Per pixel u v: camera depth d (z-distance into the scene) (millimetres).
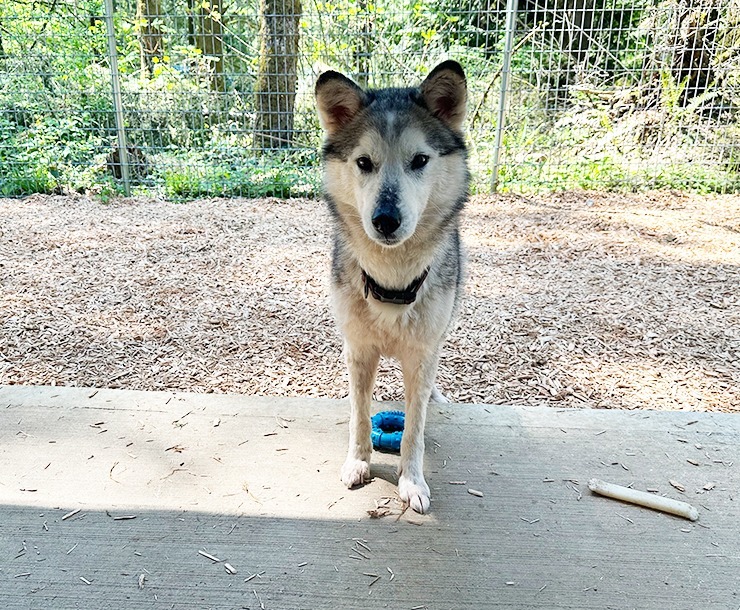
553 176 3311
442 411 1259
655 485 1046
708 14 3207
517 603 819
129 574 854
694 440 1163
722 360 1565
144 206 2971
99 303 1850
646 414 1244
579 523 959
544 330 1725
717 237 2520
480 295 1961
